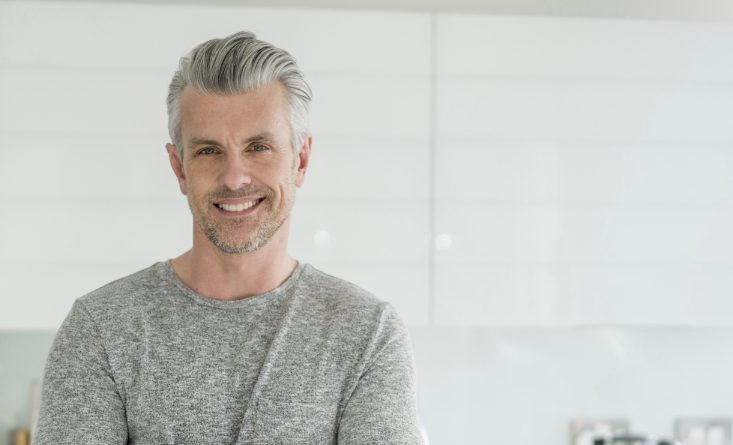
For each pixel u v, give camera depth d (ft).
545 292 9.02
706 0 9.69
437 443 10.27
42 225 8.57
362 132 8.79
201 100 3.98
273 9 8.70
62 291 8.59
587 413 10.47
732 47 9.13
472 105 8.90
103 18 8.57
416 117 8.84
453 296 8.91
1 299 8.54
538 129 8.98
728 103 9.15
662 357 10.58
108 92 8.59
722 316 9.21
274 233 4.10
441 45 8.86
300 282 4.28
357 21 8.77
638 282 9.12
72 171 8.57
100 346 4.02
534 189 8.99
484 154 8.93
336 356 4.01
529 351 10.41
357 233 8.80
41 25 8.53
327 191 8.77
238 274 4.15
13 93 8.52
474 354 10.35
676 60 9.10
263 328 4.10
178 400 3.95
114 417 3.93
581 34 9.00
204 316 4.11
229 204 4.01
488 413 10.35
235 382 3.99
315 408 3.93
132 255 8.63
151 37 8.61
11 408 9.88
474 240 8.93
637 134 9.08
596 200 9.05
